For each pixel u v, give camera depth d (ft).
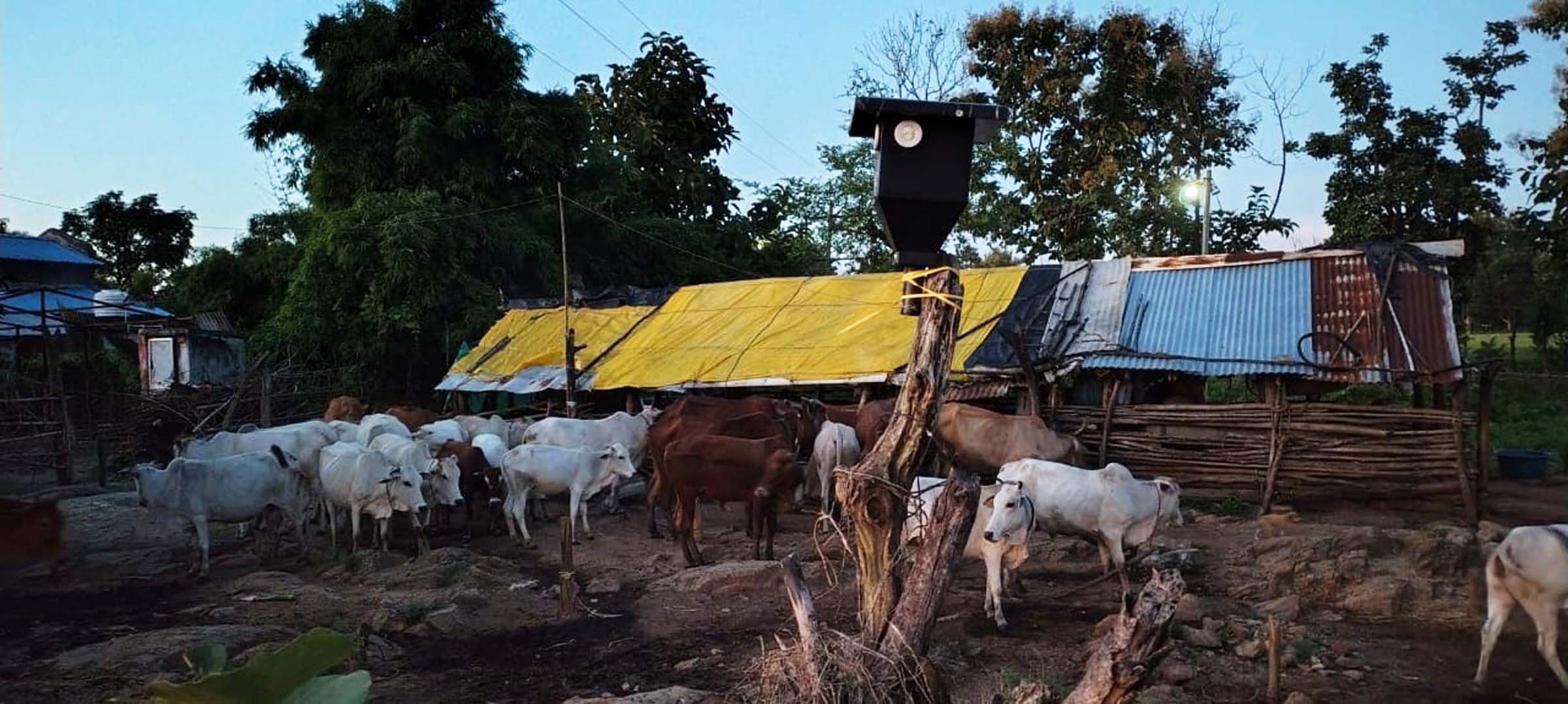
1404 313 48.70
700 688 26.09
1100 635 29.81
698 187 112.78
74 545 46.96
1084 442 51.52
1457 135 86.28
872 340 59.31
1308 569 34.86
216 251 100.58
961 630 30.04
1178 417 49.67
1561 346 101.76
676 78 115.96
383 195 84.48
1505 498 51.85
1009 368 52.47
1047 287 57.98
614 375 65.92
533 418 67.72
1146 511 34.81
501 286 89.66
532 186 96.27
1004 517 31.09
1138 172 95.61
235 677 6.10
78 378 88.33
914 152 16.78
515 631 32.17
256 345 88.69
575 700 23.91
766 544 42.98
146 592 38.19
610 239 99.09
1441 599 33.17
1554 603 24.45
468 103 90.94
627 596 36.32
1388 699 25.08
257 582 38.17
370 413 81.71
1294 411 47.73
